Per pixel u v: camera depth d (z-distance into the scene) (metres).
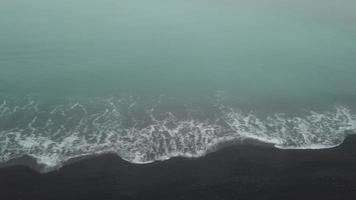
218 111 31.38
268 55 40.31
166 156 26.34
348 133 29.16
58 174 24.36
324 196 23.38
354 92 34.44
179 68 37.28
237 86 34.84
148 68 36.94
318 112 31.66
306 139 28.41
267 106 32.25
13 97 31.61
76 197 22.69
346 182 24.47
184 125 29.50
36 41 40.03
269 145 27.62
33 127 28.53
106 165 25.28
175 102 32.25
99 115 30.22
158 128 29.05
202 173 24.95
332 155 26.84
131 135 28.22
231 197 23.08
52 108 30.72
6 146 26.41
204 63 38.38
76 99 31.94
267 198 23.09
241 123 30.00
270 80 35.94
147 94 33.09
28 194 22.69
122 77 35.28
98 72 35.75
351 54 40.81
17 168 24.61
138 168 25.19
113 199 22.72
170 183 24.08
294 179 24.61
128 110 30.97
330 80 36.16
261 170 25.31
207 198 22.97
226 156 26.48
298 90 34.53
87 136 27.92
